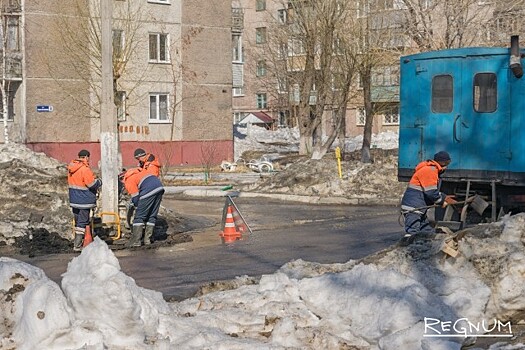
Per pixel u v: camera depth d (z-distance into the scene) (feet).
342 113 135.85
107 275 25.32
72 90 152.76
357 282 29.30
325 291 29.50
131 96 165.68
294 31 143.23
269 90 208.44
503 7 96.89
